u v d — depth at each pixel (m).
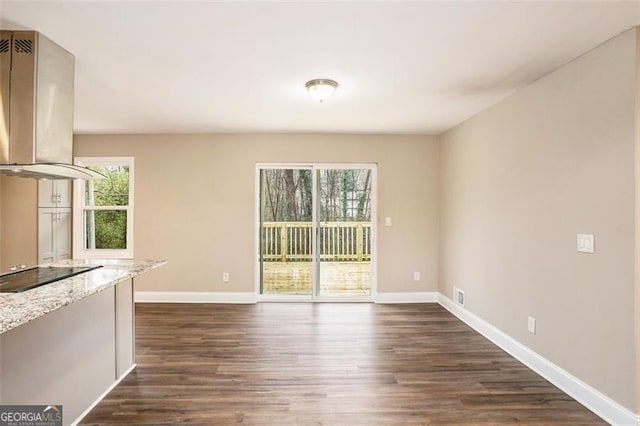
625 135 2.22
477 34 2.30
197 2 1.96
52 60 2.41
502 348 3.53
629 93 2.20
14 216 4.57
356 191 5.40
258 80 3.12
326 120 4.47
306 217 5.40
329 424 2.29
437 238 5.30
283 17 2.11
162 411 2.43
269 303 5.22
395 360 3.25
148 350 3.47
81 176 2.69
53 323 2.14
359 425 2.28
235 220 5.24
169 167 5.21
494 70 2.87
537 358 3.02
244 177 5.24
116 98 3.60
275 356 3.33
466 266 4.36
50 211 4.81
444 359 3.28
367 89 3.33
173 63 2.77
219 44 2.46
